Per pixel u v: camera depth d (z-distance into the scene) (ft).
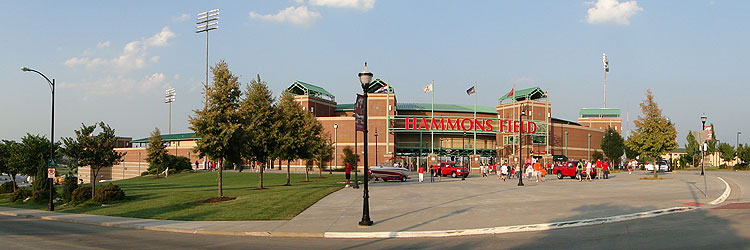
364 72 53.98
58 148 122.42
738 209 59.52
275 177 176.96
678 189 92.17
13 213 84.74
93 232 57.57
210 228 55.77
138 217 71.00
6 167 136.36
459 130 259.60
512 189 98.53
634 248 37.45
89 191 100.94
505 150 289.94
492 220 54.60
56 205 100.78
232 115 90.12
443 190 97.86
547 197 79.56
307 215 63.57
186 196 94.22
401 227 51.85
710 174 165.17
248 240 48.26
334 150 275.80
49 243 48.11
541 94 306.96
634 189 94.12
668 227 47.01
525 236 45.21
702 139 84.79
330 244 44.83
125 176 354.74
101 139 101.14
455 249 39.96
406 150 292.40
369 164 271.08
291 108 135.33
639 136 141.90
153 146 216.33
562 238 43.27
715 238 40.29
